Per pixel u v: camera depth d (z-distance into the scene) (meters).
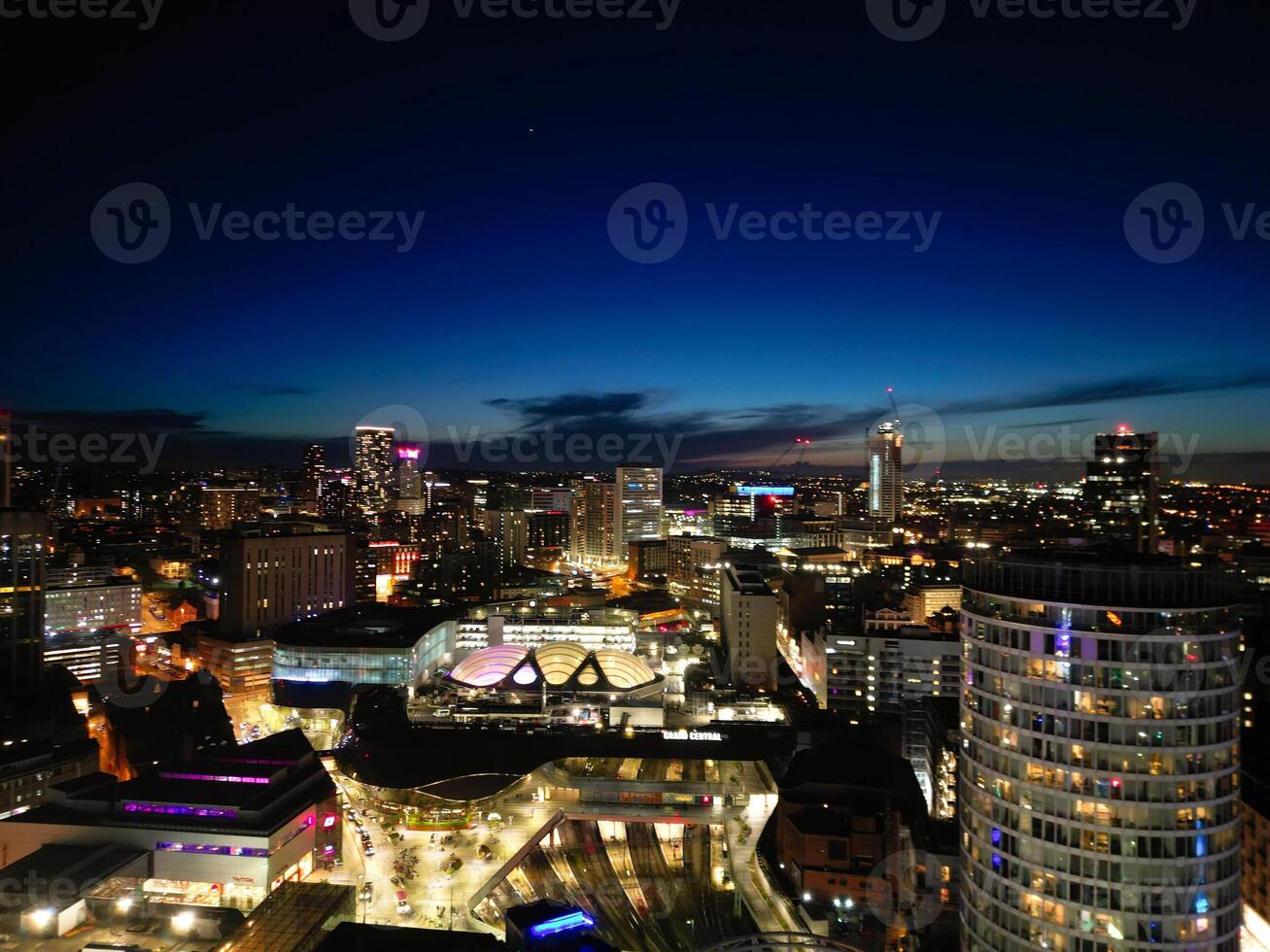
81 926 121.25
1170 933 105.94
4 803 188.00
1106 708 109.19
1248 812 147.00
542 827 188.00
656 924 151.25
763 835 183.12
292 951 109.00
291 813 161.00
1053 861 110.44
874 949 140.75
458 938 106.25
